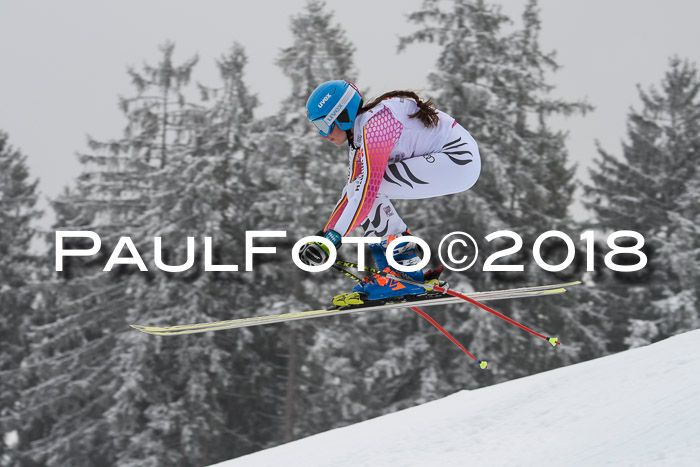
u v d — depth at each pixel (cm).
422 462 500
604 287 2716
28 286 2467
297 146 2342
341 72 2531
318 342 2019
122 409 1984
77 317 2389
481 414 585
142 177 2722
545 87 2595
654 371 544
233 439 2211
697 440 372
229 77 2525
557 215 2745
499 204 2297
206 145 2358
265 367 2227
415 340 2145
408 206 2266
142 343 2027
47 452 2223
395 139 320
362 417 2081
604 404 505
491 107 2300
